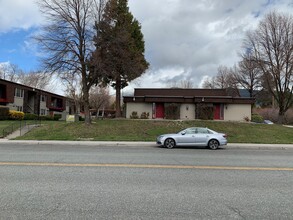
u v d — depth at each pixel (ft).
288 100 121.29
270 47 121.39
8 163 29.58
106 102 214.48
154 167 28.43
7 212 14.83
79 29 76.54
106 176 23.59
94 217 14.28
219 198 17.81
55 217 14.23
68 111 207.72
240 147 57.21
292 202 17.20
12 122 97.76
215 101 107.24
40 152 40.88
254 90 177.78
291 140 69.21
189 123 83.61
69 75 77.46
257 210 15.70
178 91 121.60
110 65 77.00
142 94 118.83
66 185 20.35
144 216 14.52
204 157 38.11
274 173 26.27
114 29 80.28
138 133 73.41
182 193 18.81
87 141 61.21
